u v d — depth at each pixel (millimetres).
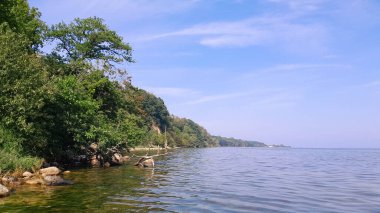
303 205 14883
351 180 25578
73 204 13898
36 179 19484
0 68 22328
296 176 28531
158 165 39781
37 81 23906
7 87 21844
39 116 24828
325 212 13469
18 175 19859
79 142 31328
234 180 24625
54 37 41906
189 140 179500
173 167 36844
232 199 16109
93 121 32250
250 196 17109
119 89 45375
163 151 99750
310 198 16797
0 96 21844
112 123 40469
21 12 38562
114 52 44156
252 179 25531
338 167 40781
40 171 21688
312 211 13617
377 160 60781
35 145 25203
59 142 29594
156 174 27969
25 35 34156
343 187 21328
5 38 23500
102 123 34625
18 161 20594
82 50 41656
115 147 38125
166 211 13055
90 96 36688
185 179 24641
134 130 40750
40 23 41844
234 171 33094
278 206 14555
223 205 14547
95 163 34875
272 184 22469
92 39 42469
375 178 27281
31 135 23953
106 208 13320
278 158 67062
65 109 27766
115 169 31328
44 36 41938
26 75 23312
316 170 35562
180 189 19172
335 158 69312
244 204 14875
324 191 19359
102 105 41781
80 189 17938
